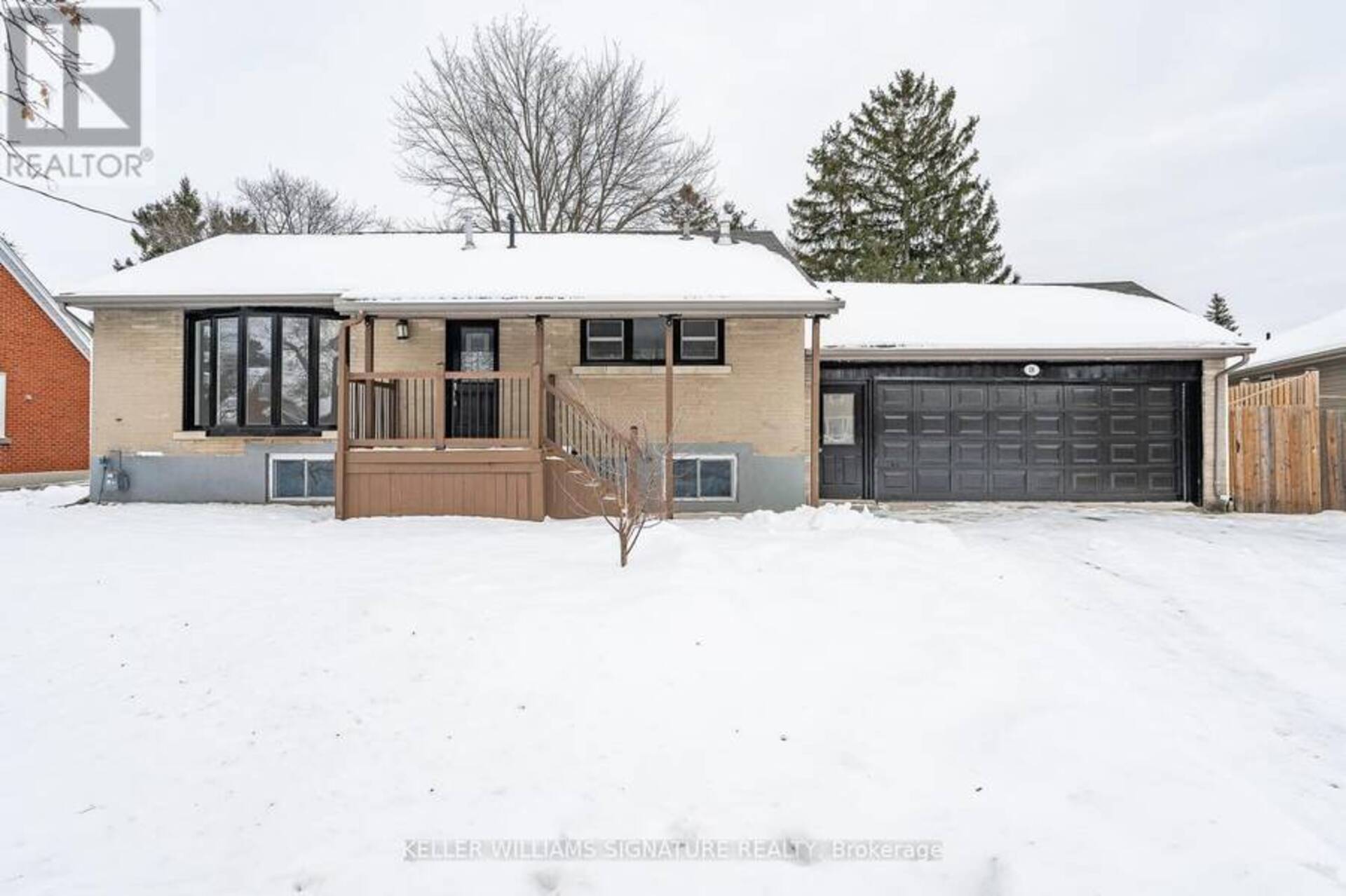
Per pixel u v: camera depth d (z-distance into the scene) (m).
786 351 10.74
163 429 10.84
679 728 3.44
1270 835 2.58
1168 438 11.51
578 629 4.44
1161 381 11.49
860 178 31.69
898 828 2.72
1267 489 10.89
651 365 10.78
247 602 5.18
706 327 10.89
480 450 9.26
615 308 9.29
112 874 2.52
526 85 24.38
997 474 11.66
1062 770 3.04
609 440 10.01
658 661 4.04
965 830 2.69
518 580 5.51
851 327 11.84
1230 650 4.73
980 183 31.12
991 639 4.39
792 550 6.22
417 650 4.27
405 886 2.46
